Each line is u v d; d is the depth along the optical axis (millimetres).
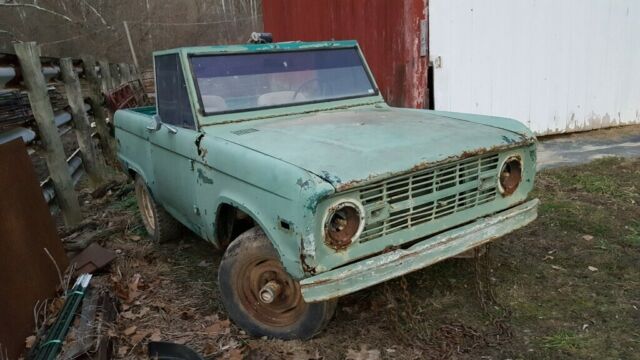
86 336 3029
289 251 2531
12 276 3152
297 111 3846
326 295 2459
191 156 3424
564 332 3018
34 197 3738
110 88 9688
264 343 3061
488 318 3207
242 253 3014
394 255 2598
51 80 6617
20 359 2979
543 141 8000
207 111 3482
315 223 2404
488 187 3053
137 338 3193
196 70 3576
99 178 7320
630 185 5512
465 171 2928
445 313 3287
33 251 3510
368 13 7586
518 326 3107
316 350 2969
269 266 3012
